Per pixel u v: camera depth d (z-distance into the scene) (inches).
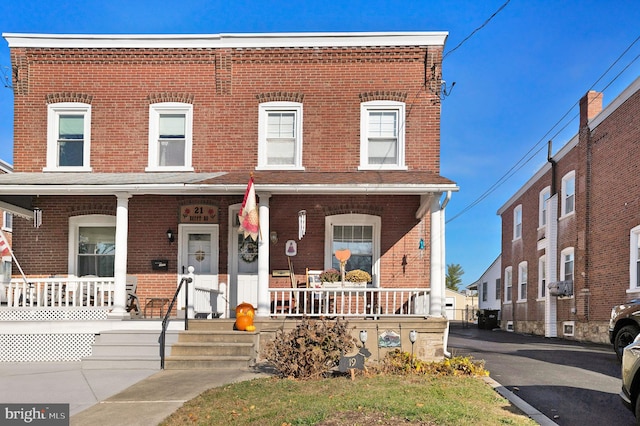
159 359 447.8
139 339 482.6
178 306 584.7
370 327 482.0
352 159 597.3
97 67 613.6
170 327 498.6
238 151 602.5
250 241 592.1
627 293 683.4
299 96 602.2
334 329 390.3
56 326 499.5
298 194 550.0
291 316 502.9
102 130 608.7
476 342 762.8
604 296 750.5
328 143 600.1
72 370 445.1
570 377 411.2
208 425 278.5
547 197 1012.5
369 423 254.5
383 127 603.2
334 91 603.2
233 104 606.5
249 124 604.7
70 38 607.8
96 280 519.8
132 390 368.8
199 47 608.1
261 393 331.6
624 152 697.6
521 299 1171.9
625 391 275.4
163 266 590.2
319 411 275.1
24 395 359.3
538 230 1045.8
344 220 589.3
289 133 607.2
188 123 607.2
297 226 585.6
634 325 484.1
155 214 596.1
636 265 668.1
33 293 530.3
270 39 602.9
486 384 362.3
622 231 700.0
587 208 810.8
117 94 611.2
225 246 589.9
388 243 582.6
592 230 796.6
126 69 612.7
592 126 797.9
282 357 380.8
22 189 505.7
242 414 290.4
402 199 585.6
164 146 611.2
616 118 719.7
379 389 325.7
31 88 613.3
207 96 608.7
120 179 538.9
